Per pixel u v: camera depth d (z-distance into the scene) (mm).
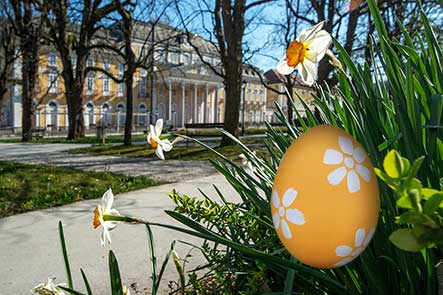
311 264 847
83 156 12945
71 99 22359
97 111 47188
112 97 48438
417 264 1118
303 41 945
